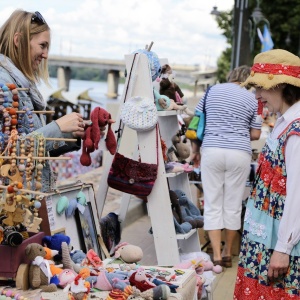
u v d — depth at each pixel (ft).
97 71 238.48
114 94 149.79
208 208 18.58
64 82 174.60
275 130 10.02
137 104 13.61
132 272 9.29
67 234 11.89
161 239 14.12
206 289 13.10
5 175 8.45
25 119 9.71
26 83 10.08
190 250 16.01
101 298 8.59
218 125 18.06
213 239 18.66
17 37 10.18
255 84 9.92
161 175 13.98
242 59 54.03
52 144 9.55
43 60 10.73
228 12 96.37
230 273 18.89
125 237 22.25
